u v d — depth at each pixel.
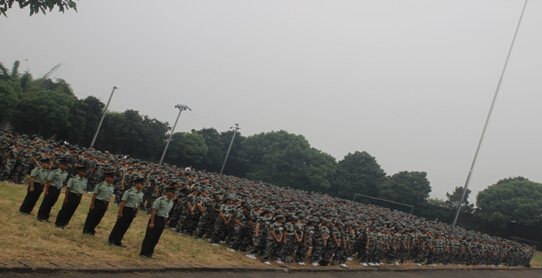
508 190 44.84
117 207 15.09
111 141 46.62
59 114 39.16
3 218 8.95
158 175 16.03
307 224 13.30
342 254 14.23
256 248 12.05
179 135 53.09
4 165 15.26
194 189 12.98
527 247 27.58
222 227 12.69
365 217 18.66
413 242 18.44
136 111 48.47
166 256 9.27
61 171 10.24
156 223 8.77
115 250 8.60
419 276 15.78
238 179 29.58
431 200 56.06
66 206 9.59
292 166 56.06
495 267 23.61
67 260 6.96
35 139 19.48
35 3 6.94
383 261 17.75
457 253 21.77
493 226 45.12
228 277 8.92
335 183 54.44
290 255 12.71
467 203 48.47
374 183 53.19
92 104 43.56
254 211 12.68
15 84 40.94
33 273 5.95
